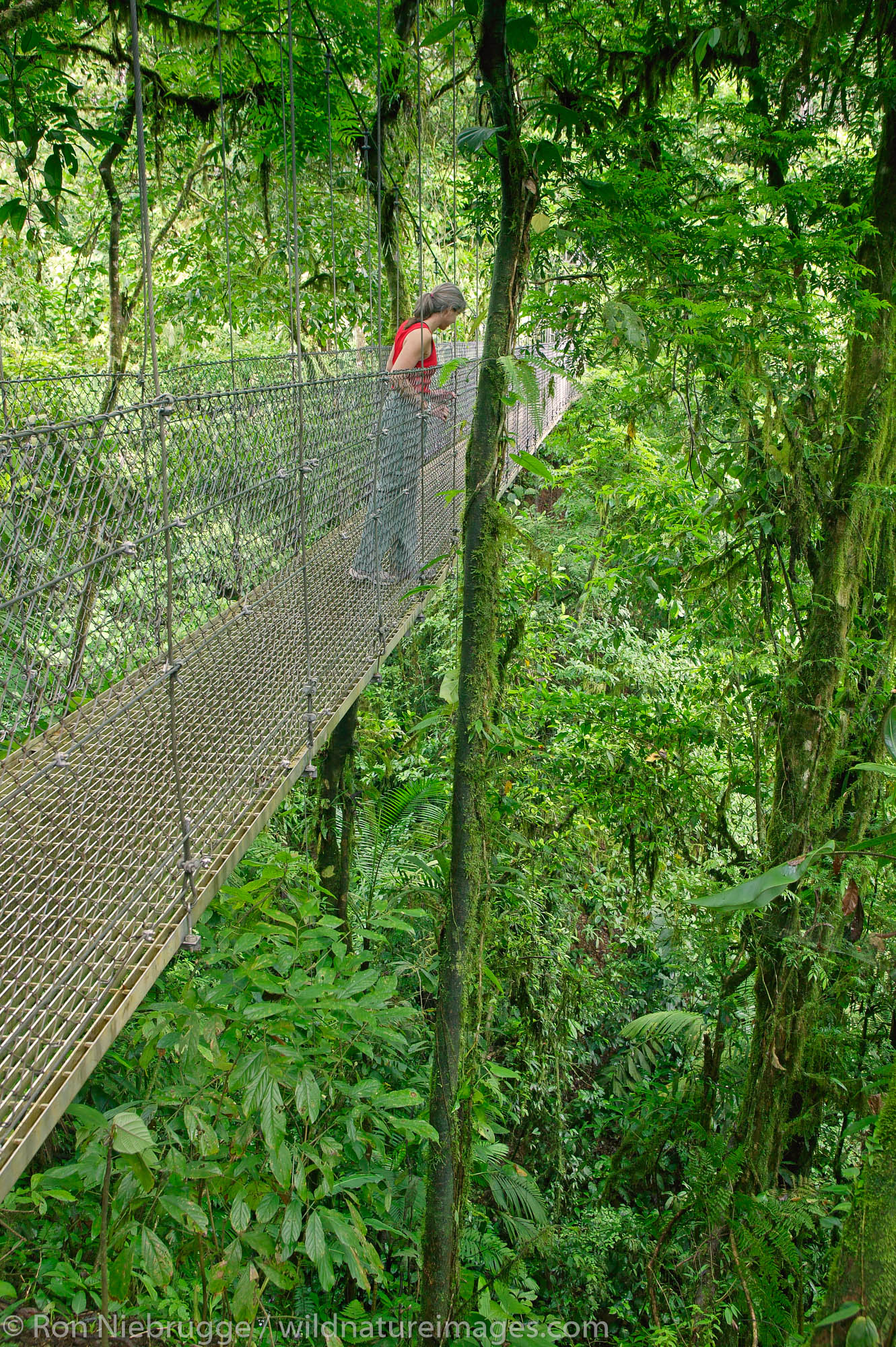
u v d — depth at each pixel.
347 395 2.96
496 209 3.33
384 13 4.90
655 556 4.49
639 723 4.65
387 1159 2.89
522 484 7.93
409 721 5.66
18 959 1.61
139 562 1.86
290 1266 2.58
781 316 3.05
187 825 1.79
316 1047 2.71
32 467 1.51
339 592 3.50
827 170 3.53
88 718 2.42
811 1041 3.41
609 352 3.16
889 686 3.68
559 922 4.68
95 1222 2.33
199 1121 2.22
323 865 3.82
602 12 3.13
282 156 5.22
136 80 2.00
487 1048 4.10
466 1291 2.71
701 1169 3.23
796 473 3.40
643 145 3.08
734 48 3.29
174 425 1.96
